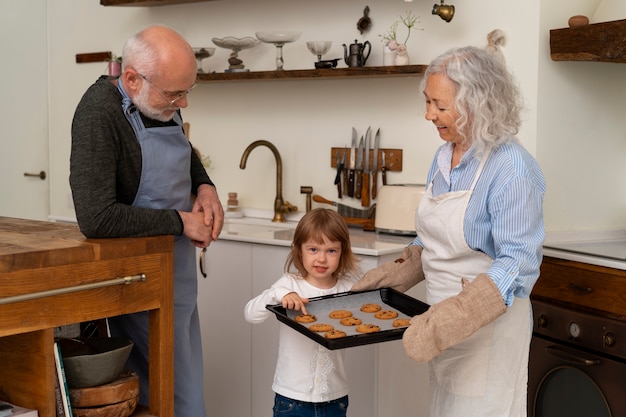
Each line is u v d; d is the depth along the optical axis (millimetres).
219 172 4047
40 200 4754
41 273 1640
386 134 3445
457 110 1906
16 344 1737
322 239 2281
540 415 2729
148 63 1950
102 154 1939
